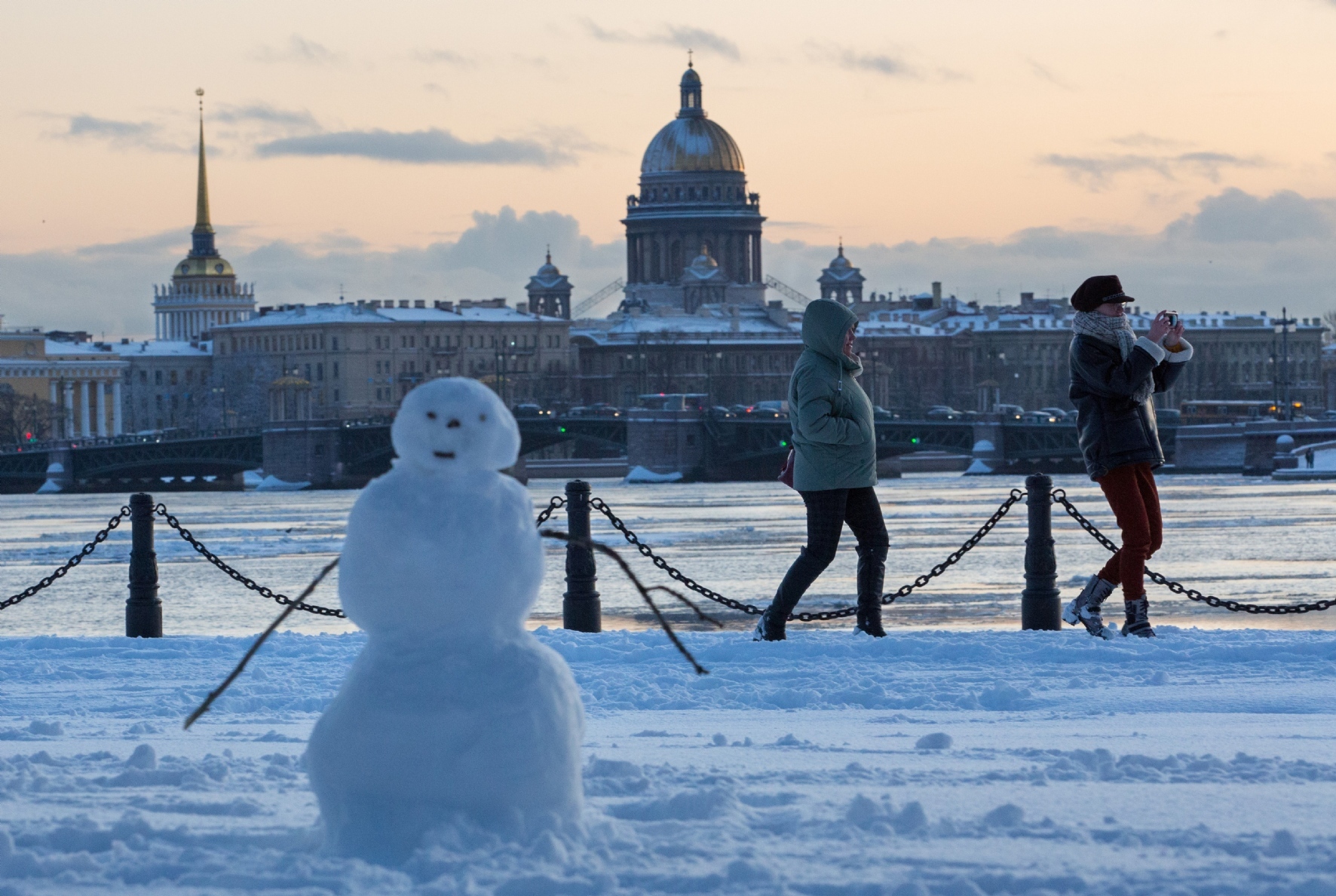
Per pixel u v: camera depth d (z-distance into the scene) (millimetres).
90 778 14562
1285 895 10219
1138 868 10852
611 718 20078
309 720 20328
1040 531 29641
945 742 16625
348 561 11273
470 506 11242
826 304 28031
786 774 14562
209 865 10930
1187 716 19656
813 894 10336
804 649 26062
